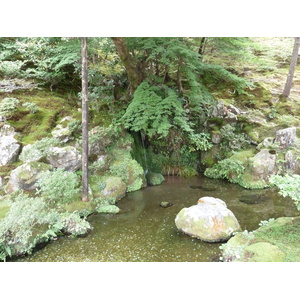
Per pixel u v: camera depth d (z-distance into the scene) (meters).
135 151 10.13
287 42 15.25
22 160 7.50
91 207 7.15
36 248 5.41
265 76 14.94
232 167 9.84
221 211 6.05
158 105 8.73
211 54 12.06
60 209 6.64
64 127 8.72
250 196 8.55
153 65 11.30
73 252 5.26
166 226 6.41
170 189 9.23
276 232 5.45
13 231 5.20
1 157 7.40
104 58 12.41
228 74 9.85
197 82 10.20
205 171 10.86
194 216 5.99
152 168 10.91
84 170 7.10
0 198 6.69
